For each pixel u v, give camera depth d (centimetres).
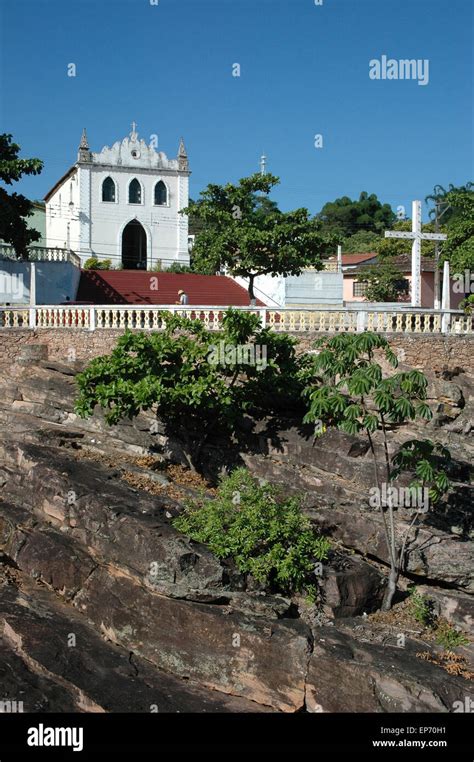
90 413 1642
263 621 1172
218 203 3089
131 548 1269
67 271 3262
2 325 2322
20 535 1422
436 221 3800
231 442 1750
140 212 5084
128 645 1215
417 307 2766
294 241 2964
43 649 1148
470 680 1124
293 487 1600
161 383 1628
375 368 1309
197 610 1184
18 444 1680
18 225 2778
